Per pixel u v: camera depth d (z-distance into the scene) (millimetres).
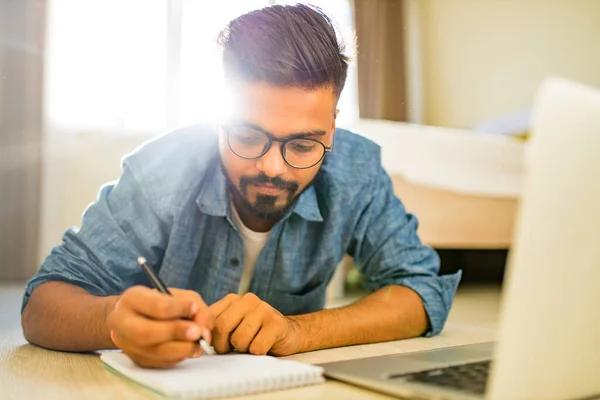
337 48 865
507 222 2463
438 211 2303
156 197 991
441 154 2277
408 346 953
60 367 748
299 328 861
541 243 469
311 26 842
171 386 572
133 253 985
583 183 474
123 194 990
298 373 638
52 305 853
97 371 722
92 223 963
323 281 1157
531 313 484
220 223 1051
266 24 828
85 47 3059
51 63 2992
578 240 486
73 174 3059
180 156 1022
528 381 497
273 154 819
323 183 1085
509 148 2436
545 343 499
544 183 460
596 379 559
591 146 473
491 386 492
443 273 3010
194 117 3139
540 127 458
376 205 1153
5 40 2891
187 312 653
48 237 3016
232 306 772
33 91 2924
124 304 645
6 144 2895
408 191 2234
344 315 950
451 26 3766
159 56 3152
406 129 2219
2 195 2898
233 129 817
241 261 1060
